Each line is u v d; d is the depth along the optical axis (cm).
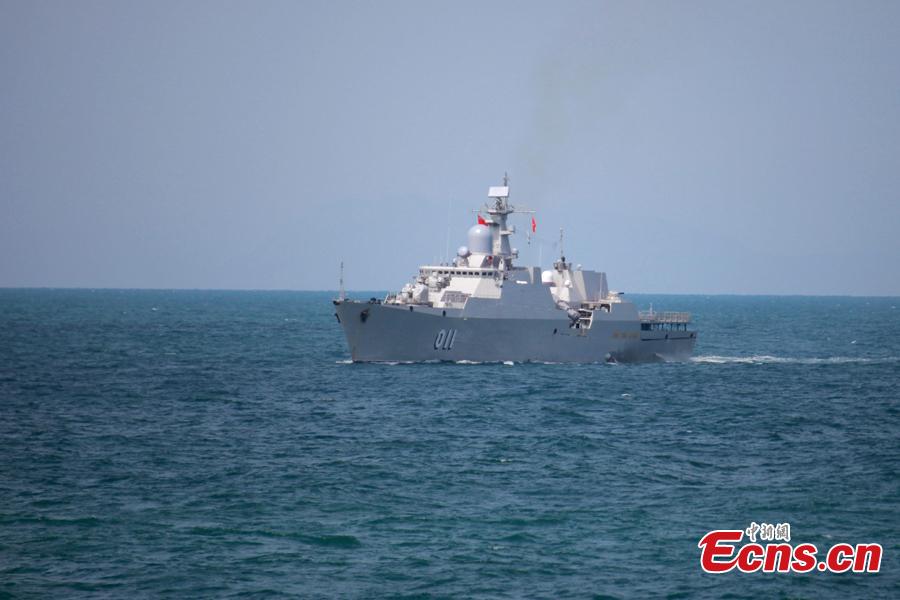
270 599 7625
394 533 9069
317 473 11231
